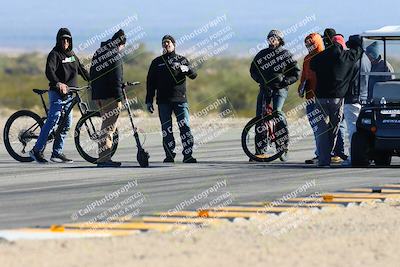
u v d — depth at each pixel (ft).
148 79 154.10
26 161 157.07
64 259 77.05
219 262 76.28
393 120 143.13
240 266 75.10
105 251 80.07
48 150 177.37
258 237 86.12
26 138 156.87
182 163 154.81
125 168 146.41
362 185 123.44
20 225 94.79
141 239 85.10
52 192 119.55
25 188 123.95
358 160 145.28
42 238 85.61
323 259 77.71
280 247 81.92
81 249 80.74
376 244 83.41
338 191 116.98
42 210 104.94
